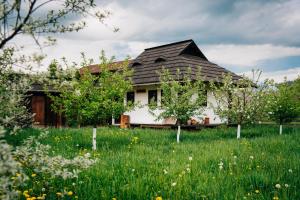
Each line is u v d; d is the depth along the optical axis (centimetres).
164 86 1556
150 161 832
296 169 739
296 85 2053
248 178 662
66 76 423
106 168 739
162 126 2239
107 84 1211
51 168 364
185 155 946
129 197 539
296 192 569
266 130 1955
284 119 1867
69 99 1178
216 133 1781
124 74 1244
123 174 681
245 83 1702
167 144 1302
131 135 1494
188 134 1675
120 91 1202
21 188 535
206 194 566
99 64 1212
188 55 2802
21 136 1208
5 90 375
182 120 1513
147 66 2697
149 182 621
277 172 714
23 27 324
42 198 476
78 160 379
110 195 546
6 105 378
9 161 272
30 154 362
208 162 832
